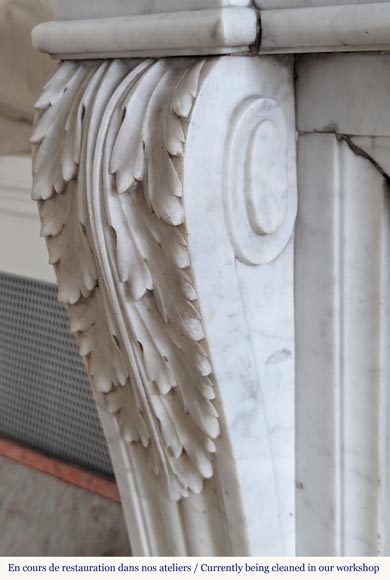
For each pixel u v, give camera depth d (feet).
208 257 2.48
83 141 2.55
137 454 3.28
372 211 2.59
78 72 2.68
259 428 2.92
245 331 2.73
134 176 2.42
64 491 5.15
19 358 5.47
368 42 2.15
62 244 2.84
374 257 2.63
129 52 2.48
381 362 2.75
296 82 2.61
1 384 5.70
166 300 2.59
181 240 2.39
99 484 5.08
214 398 2.72
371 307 2.70
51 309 5.08
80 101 2.57
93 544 4.75
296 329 2.94
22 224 4.84
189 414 2.84
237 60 2.38
